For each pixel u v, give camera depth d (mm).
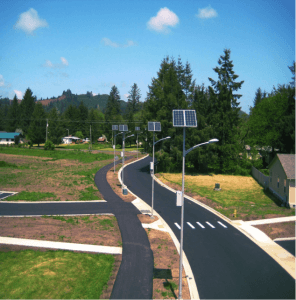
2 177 44375
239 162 58000
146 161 73500
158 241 21172
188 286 14859
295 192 30203
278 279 15742
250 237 22172
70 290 14109
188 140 53875
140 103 154000
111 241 20844
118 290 14305
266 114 59531
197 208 30922
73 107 150500
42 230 22234
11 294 13570
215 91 58906
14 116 140375
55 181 42438
